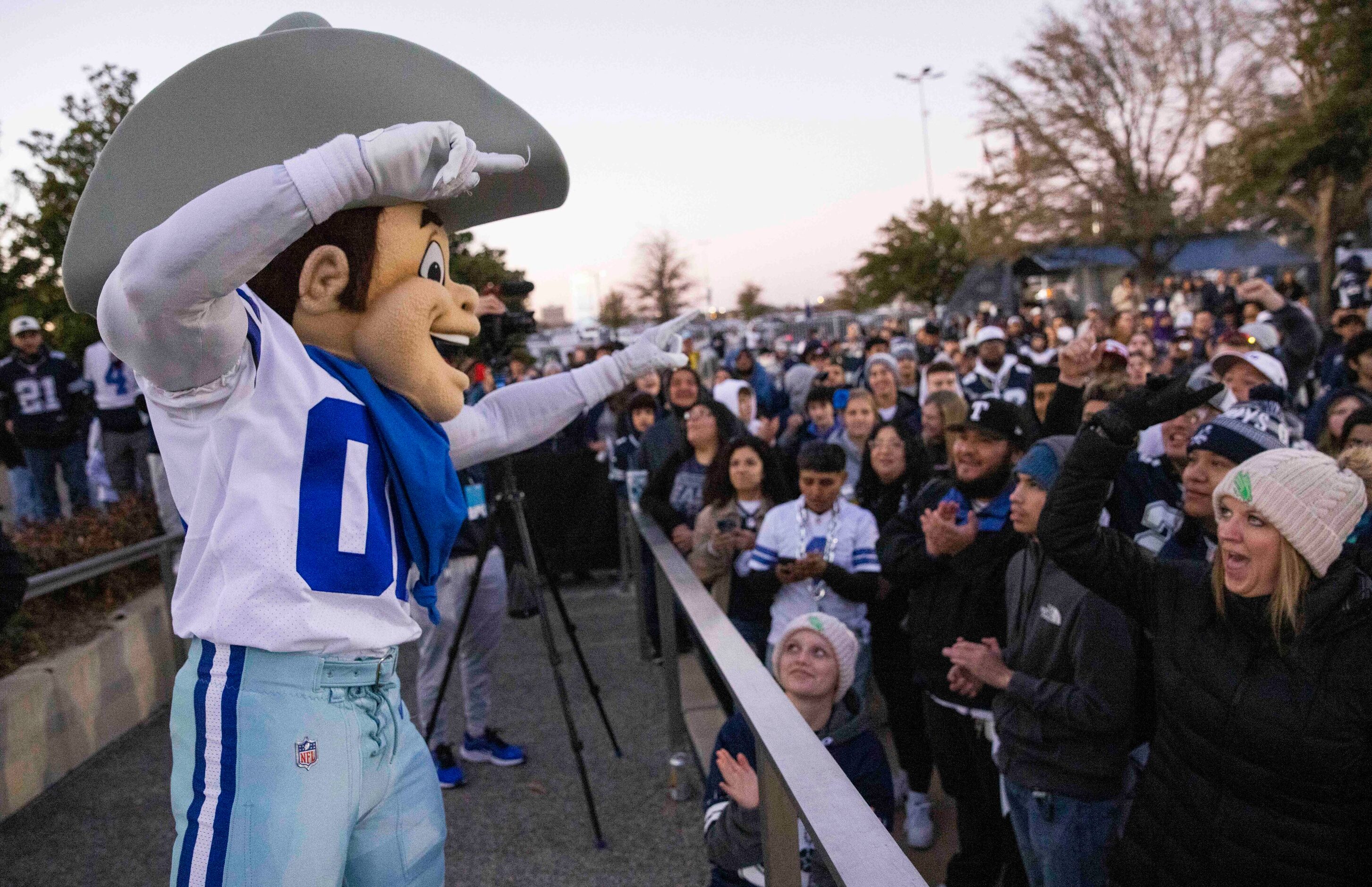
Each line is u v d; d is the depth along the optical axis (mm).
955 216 43000
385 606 1615
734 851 2537
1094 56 30281
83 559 5492
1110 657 2678
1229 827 2090
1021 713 2842
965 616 3338
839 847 1426
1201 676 2143
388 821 1665
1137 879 2281
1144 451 3699
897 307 46594
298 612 1504
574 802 4148
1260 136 26062
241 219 1334
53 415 8336
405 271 1730
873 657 4098
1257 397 3791
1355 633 1978
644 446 6219
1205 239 34656
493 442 2137
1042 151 31750
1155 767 2281
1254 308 12516
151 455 6148
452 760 4340
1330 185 24969
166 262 1337
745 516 4684
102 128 8891
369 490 1622
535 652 6176
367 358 1698
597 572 8469
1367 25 23031
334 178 1359
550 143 1896
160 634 5332
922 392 8516
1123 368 4410
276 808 1481
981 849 3361
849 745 2904
